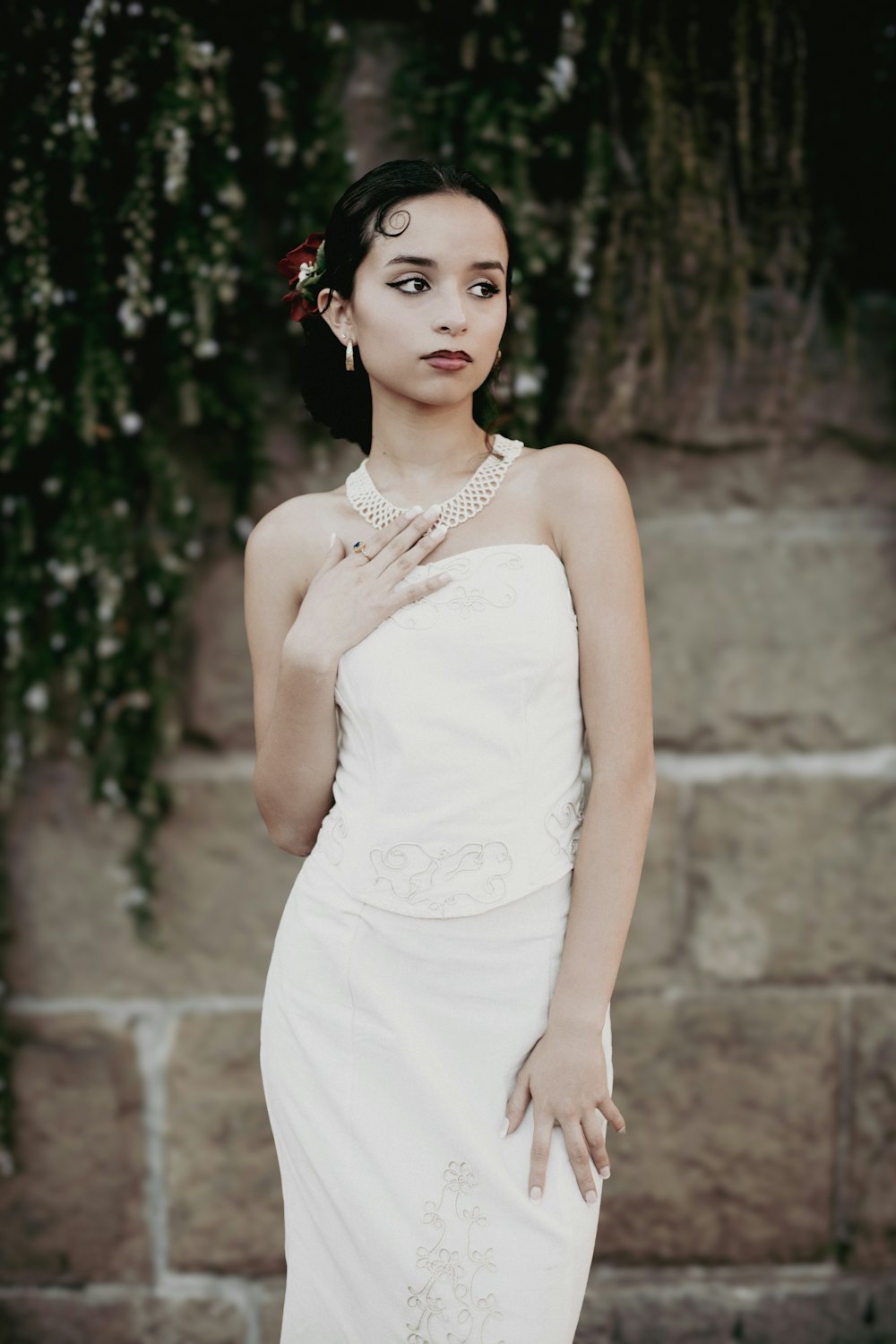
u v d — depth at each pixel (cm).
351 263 136
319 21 213
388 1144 134
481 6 212
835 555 231
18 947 236
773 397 228
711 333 226
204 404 222
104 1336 241
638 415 228
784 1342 240
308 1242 141
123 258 213
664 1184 238
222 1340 240
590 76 212
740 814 233
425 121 217
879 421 229
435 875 133
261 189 222
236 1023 236
